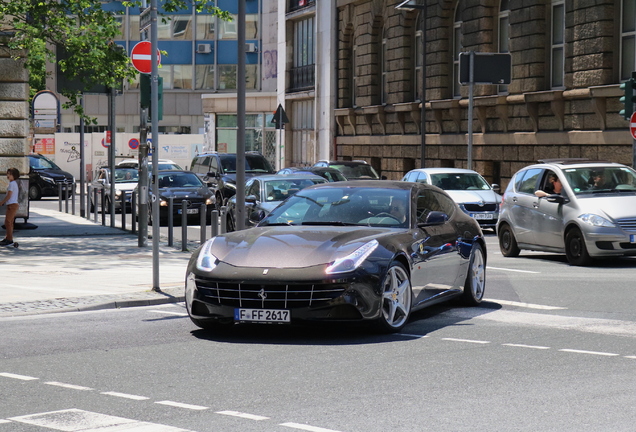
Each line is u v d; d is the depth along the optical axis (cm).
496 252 2698
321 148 6694
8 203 2762
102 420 853
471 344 1234
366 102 6050
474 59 3772
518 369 1070
